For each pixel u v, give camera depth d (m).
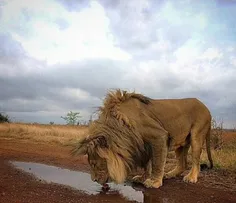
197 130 2.86
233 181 2.66
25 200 1.99
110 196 2.22
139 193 2.32
